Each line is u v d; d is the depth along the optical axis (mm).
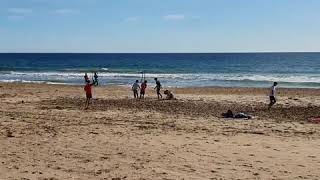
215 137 16828
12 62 139500
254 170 11836
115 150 14227
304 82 57188
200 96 36062
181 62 143875
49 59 176125
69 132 17625
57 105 28250
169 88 45844
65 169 11789
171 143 15461
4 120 20906
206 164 12438
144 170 11742
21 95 35531
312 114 24203
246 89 45000
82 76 68938
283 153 13984
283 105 29203
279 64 126062
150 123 20578
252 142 15859
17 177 10938
